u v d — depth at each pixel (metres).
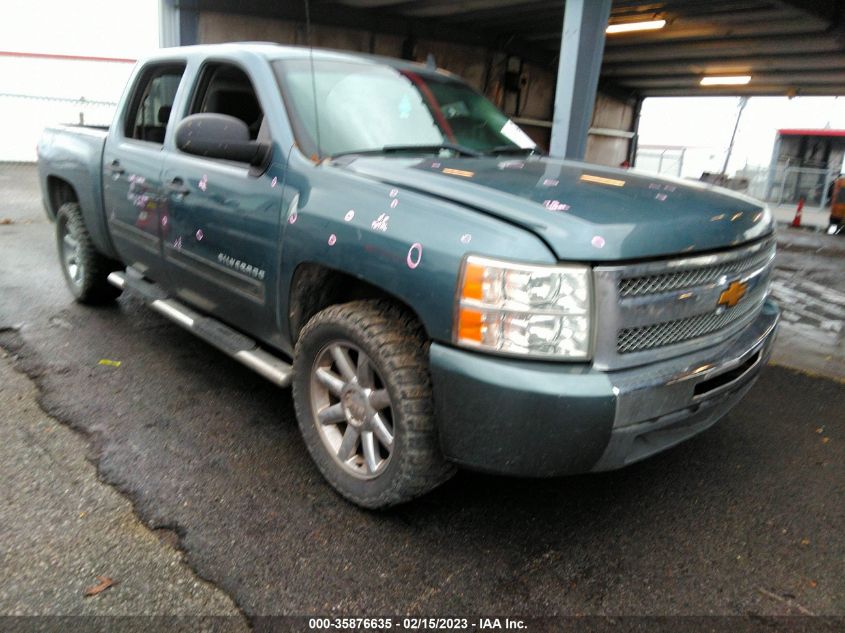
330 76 3.29
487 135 3.59
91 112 20.02
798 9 10.99
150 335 4.54
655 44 15.54
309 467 2.99
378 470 2.55
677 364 2.32
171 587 2.20
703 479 3.07
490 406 2.13
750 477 3.10
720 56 16.19
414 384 2.37
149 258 3.94
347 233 2.51
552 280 2.09
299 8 13.87
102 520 2.53
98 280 4.87
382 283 2.38
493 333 2.12
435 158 3.01
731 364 2.50
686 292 2.34
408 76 3.64
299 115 2.99
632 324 2.21
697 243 2.33
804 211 22.05
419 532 2.57
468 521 2.66
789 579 2.40
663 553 2.52
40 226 8.59
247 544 2.44
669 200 2.54
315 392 2.79
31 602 2.11
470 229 2.20
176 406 3.51
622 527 2.67
